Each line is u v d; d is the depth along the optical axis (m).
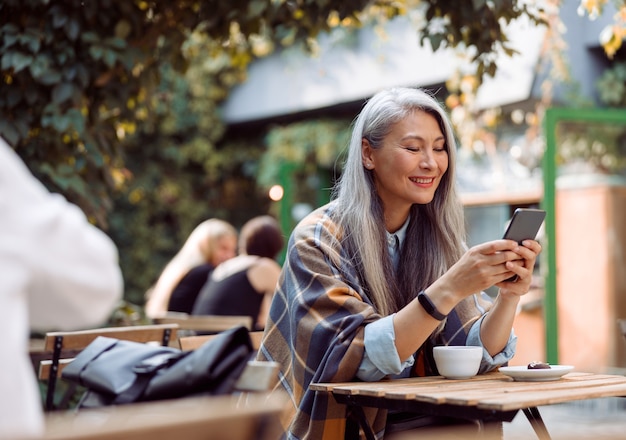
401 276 2.83
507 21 4.00
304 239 2.70
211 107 10.35
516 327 6.80
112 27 3.97
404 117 2.74
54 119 3.79
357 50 8.32
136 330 3.02
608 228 6.47
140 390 1.94
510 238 2.40
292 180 9.50
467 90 6.73
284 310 2.70
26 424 1.28
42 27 3.81
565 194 6.38
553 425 5.85
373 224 2.73
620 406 6.38
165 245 11.27
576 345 6.35
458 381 2.44
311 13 4.14
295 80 9.06
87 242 1.38
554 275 6.27
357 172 2.79
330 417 2.44
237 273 5.71
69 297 1.36
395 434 2.55
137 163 10.96
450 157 2.81
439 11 4.15
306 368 2.51
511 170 7.27
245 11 4.21
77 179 3.97
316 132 9.50
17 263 1.30
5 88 3.85
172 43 4.30
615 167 6.47
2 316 1.28
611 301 6.41
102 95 4.08
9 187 1.33
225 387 1.77
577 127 6.46
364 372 2.45
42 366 2.79
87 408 2.04
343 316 2.51
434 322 2.40
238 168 11.33
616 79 6.92
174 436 1.34
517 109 7.20
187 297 6.30
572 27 6.89
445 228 2.85
